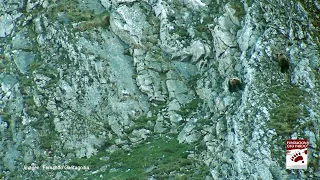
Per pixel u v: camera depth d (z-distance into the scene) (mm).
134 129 59312
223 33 59719
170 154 56125
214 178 52562
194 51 61156
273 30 57562
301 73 54906
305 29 57781
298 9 59062
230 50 59125
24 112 61625
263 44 56781
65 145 59406
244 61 56938
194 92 60156
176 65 61625
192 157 55188
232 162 52281
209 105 57969
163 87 60781
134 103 60594
